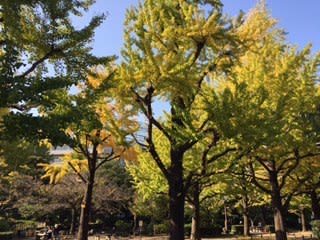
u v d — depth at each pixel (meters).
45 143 14.75
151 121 12.71
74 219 38.62
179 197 12.85
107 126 12.39
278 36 16.31
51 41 9.18
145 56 11.45
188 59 12.02
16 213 42.72
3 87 7.55
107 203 39.16
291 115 15.82
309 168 19.08
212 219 41.66
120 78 11.30
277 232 17.83
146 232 40.72
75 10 9.56
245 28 12.48
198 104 13.01
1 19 8.63
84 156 16.55
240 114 11.10
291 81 15.66
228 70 12.57
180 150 12.97
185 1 12.65
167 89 11.88
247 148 11.98
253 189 20.20
